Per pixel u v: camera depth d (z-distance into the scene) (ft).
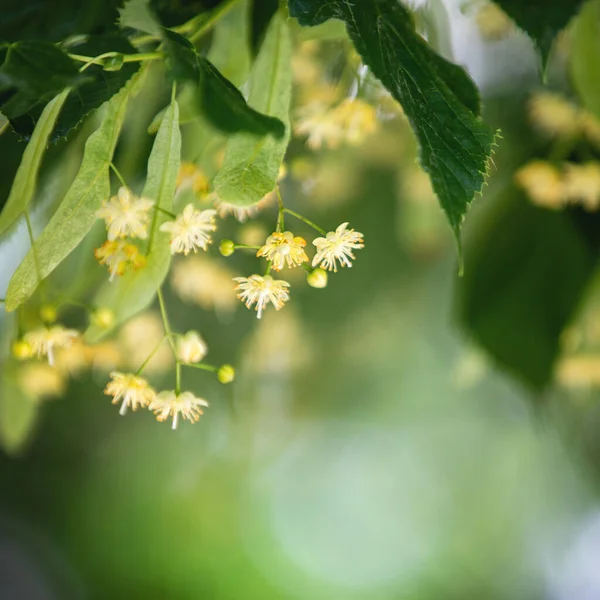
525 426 7.13
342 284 4.50
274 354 4.21
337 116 2.93
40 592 6.92
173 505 7.05
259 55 2.76
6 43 2.60
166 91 2.86
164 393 2.77
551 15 2.80
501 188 3.35
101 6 2.79
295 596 8.07
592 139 3.14
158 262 2.73
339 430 7.54
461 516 8.21
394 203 4.30
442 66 2.70
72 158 2.91
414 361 6.23
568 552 7.84
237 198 2.66
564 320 3.13
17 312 2.92
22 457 6.48
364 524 8.56
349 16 2.67
